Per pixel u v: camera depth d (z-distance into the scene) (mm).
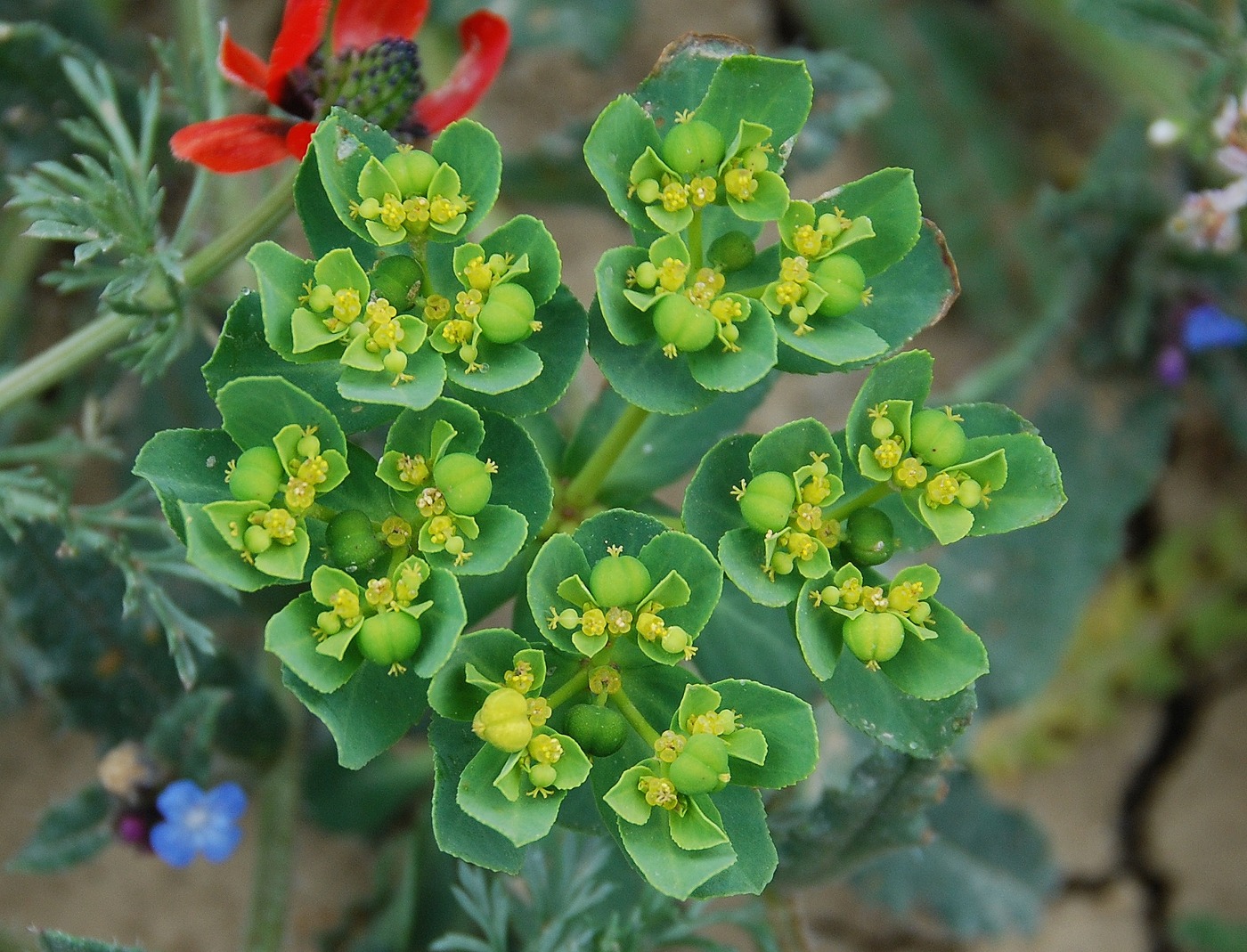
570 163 203
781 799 167
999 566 213
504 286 119
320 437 117
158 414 193
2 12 193
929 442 120
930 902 210
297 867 208
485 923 159
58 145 182
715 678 135
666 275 121
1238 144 176
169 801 164
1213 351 217
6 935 178
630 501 145
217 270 152
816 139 202
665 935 162
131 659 173
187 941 202
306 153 124
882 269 125
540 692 120
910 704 125
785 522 119
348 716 117
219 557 115
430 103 150
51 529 167
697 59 127
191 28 188
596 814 126
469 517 118
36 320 209
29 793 202
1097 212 208
